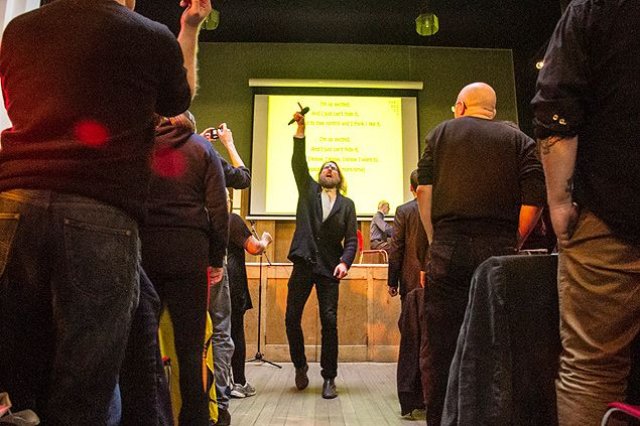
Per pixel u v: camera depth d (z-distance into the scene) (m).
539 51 7.55
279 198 7.70
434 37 8.01
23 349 1.03
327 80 7.98
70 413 0.98
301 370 3.42
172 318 1.75
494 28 7.71
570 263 1.25
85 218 1.01
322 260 3.30
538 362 1.33
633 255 1.15
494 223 1.89
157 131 1.85
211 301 2.72
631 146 1.16
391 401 3.11
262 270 4.68
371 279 4.70
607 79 1.20
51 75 1.06
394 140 7.93
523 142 1.94
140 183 1.11
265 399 3.15
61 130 1.04
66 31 1.08
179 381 1.71
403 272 3.05
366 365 4.48
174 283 1.77
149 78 1.14
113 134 1.07
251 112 7.97
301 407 2.95
